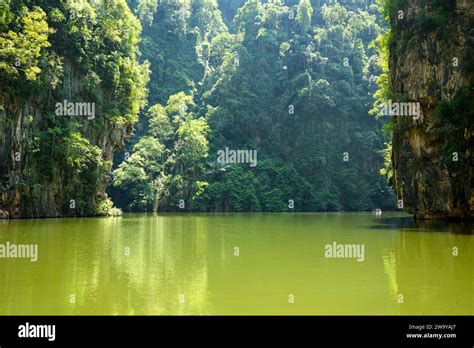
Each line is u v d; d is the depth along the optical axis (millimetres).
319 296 10398
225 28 123375
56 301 10070
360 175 88188
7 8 39219
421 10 35125
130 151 86000
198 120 85188
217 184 77562
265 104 95625
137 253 17641
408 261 15258
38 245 20062
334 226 32938
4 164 39438
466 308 9375
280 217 51594
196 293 10781
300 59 95875
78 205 46719
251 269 13875
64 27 46531
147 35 106062
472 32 31797
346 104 91625
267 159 88250
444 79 32875
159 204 75438
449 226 29797
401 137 38219
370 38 105250
